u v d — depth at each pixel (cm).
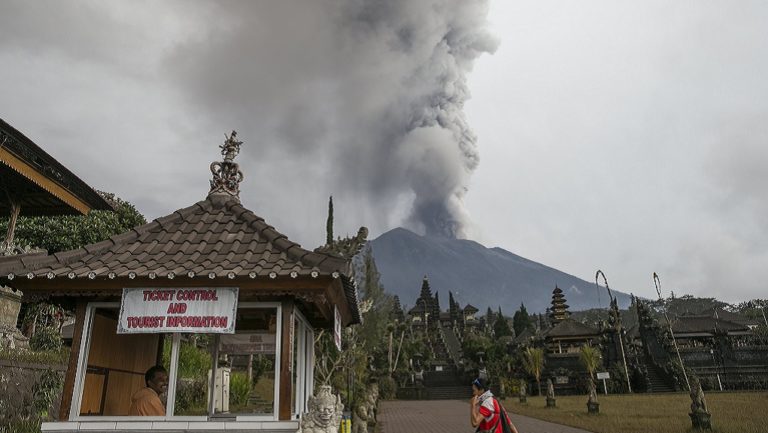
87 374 638
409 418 2575
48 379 1167
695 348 4353
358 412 1409
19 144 1608
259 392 1178
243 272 581
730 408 2244
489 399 677
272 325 791
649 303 6769
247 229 707
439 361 6275
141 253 656
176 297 593
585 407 2819
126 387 737
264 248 655
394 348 5894
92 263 625
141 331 580
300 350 702
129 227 3222
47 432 565
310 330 854
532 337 5425
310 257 607
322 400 602
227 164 810
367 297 2873
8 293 1625
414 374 5384
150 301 592
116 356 711
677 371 4119
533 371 4541
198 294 595
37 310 1978
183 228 718
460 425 2172
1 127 1526
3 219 2642
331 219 3509
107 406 684
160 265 615
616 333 4647
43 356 1223
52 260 619
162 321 584
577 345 5484
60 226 2788
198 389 1291
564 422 2070
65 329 2228
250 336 848
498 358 5491
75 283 598
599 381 4344
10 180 1828
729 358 4194
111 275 582
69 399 588
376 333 2906
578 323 5681
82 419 580
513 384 4625
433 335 7275
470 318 10100
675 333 5300
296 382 688
